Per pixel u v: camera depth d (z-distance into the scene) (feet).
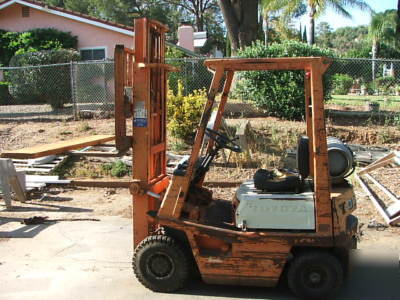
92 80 49.24
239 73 41.68
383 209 24.00
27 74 52.49
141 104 15.88
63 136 40.04
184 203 15.75
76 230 22.63
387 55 135.64
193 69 46.26
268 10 87.51
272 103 40.37
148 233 16.51
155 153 17.49
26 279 17.15
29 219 23.88
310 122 16.42
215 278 15.29
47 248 20.33
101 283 16.78
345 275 15.97
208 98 15.14
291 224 14.74
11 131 41.93
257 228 14.93
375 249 19.70
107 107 47.91
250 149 33.76
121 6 142.51
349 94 88.02
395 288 16.20
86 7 150.51
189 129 36.14
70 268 18.17
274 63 14.76
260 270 14.92
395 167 32.19
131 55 16.80
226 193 28.09
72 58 53.21
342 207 14.76
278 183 15.16
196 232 15.16
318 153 14.43
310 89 16.07
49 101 52.44
